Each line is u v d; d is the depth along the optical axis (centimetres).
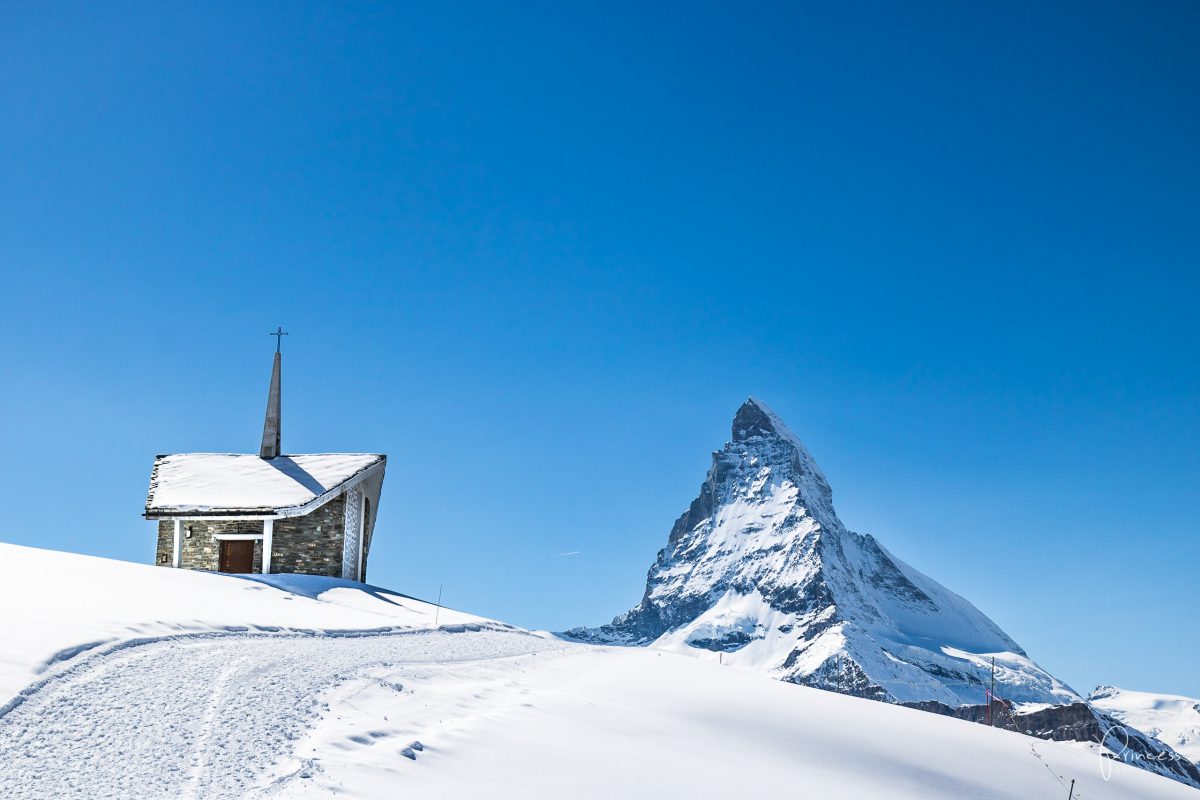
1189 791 2975
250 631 2556
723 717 2497
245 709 1712
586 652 3322
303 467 5309
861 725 2692
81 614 2217
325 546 4928
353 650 2516
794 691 2991
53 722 1498
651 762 1941
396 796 1438
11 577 2706
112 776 1342
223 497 4906
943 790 2333
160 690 1750
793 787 2002
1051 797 2492
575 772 1759
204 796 1314
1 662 1680
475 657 2800
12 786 1263
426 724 1850
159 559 4878
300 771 1449
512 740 1869
